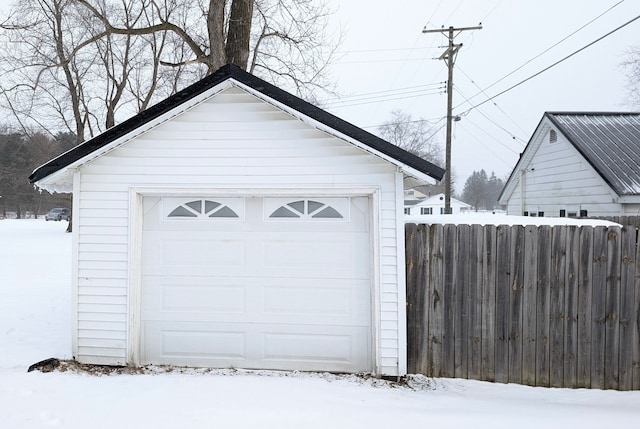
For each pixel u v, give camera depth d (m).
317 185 4.90
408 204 52.41
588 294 4.55
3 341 5.76
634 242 4.49
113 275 5.00
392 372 4.77
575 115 15.02
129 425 3.33
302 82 12.01
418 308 4.81
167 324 5.10
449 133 21.48
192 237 5.11
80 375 4.55
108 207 5.02
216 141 4.99
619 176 11.61
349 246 4.99
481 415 3.72
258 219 5.08
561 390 4.51
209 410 3.63
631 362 4.49
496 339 4.69
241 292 5.07
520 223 5.10
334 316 4.98
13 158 56.50
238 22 8.91
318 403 3.88
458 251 4.75
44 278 10.80
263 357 5.02
